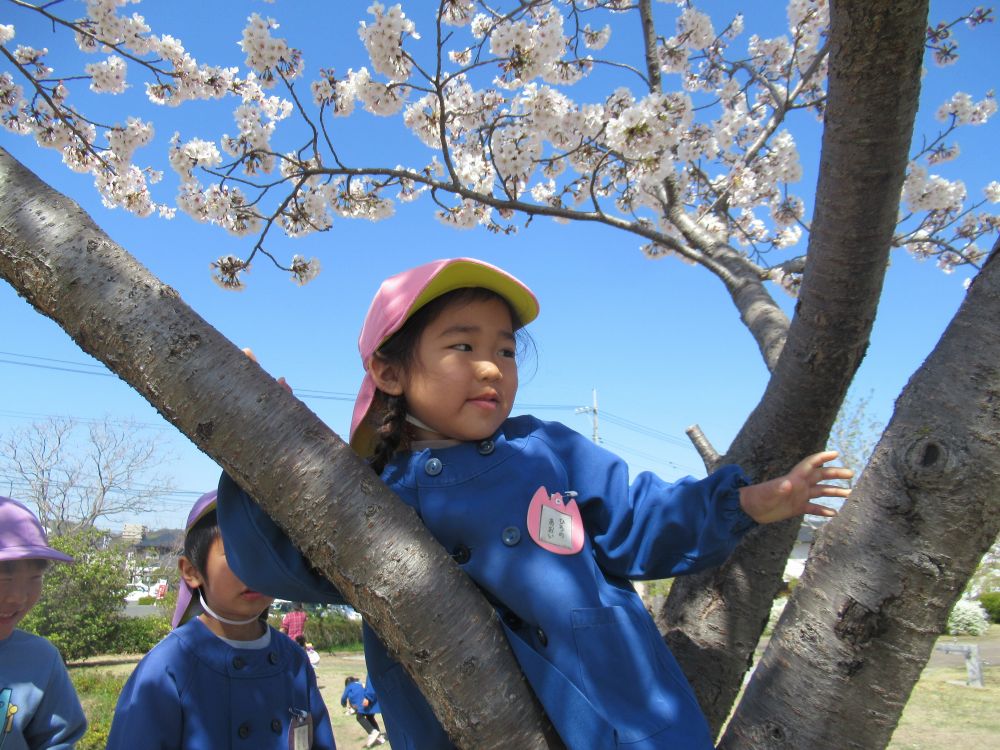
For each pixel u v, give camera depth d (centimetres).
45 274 109
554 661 113
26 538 219
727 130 506
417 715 131
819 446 166
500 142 391
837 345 155
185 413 106
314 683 220
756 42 538
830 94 137
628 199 448
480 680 103
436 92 305
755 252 500
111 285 109
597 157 404
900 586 108
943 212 496
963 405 109
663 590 1548
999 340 110
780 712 114
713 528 120
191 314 111
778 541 165
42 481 2272
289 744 200
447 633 103
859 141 135
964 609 2103
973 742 736
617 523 130
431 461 132
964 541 107
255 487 106
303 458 106
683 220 350
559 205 439
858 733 110
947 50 439
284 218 429
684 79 545
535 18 373
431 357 134
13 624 219
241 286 410
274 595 131
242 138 419
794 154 508
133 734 177
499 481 129
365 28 352
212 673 192
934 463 108
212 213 421
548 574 119
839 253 146
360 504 105
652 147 338
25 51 468
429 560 106
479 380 133
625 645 117
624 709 111
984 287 117
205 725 186
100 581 1430
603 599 122
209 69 474
